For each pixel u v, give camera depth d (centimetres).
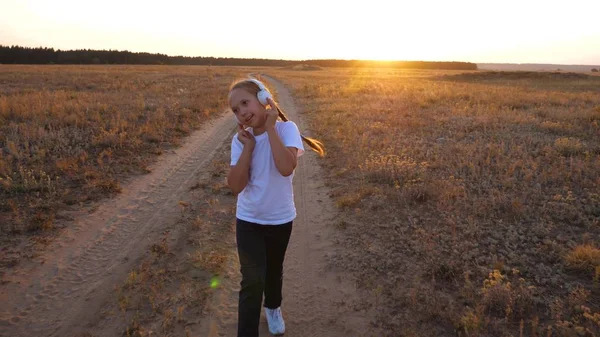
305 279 399
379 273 394
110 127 1073
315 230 507
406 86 2869
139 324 326
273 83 3619
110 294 372
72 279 400
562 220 488
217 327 325
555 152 787
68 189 620
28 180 635
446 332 306
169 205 598
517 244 432
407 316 327
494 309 328
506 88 2753
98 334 318
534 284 360
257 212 252
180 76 3984
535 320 297
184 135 1088
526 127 1093
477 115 1324
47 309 354
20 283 388
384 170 674
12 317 342
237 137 248
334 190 637
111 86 2508
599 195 544
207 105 1636
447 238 447
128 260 436
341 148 890
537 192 571
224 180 710
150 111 1399
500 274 358
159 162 825
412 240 450
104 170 732
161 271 400
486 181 623
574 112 1334
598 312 317
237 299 365
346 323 329
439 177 659
